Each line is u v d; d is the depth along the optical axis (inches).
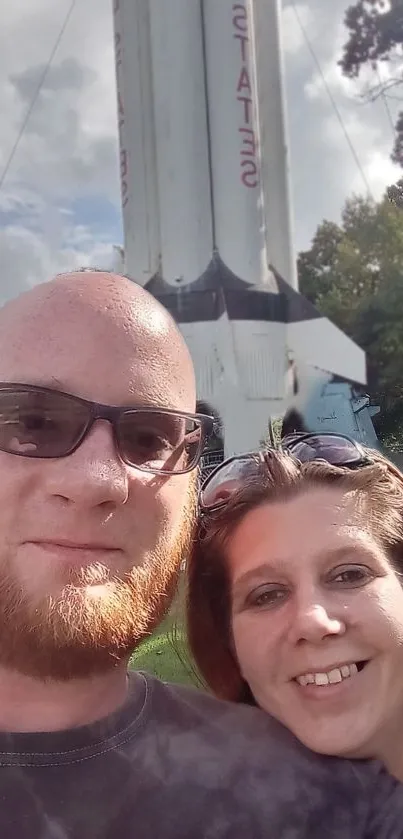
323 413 108.8
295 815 14.2
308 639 15.2
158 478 14.9
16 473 13.7
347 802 14.7
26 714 14.5
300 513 16.1
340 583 16.0
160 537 15.0
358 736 15.3
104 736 14.3
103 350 14.5
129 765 14.1
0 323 14.9
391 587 16.1
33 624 13.4
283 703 16.1
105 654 14.0
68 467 13.6
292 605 15.8
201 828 13.6
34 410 14.0
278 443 19.0
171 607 16.9
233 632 17.2
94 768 13.8
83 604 13.5
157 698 16.1
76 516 13.6
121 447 14.3
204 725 15.7
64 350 14.3
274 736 15.9
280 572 16.0
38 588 13.4
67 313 14.7
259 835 13.8
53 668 13.8
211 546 17.8
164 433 15.2
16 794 13.2
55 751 13.8
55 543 13.6
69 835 12.9
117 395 14.4
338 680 15.4
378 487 16.9
